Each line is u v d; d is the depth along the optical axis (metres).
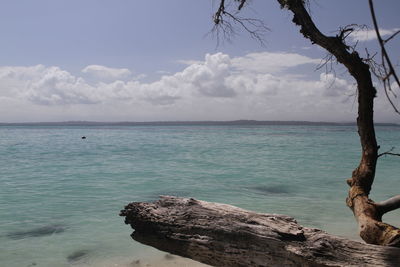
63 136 93.81
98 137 87.31
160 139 75.12
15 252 7.79
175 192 15.09
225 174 21.03
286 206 12.31
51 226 9.84
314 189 16.00
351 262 4.37
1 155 34.03
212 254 5.38
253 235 5.07
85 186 16.55
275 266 4.83
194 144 55.62
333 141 68.19
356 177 5.99
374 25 1.83
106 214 11.20
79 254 7.64
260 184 17.38
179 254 5.81
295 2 5.97
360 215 5.31
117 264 7.06
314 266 4.52
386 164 26.66
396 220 10.10
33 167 24.27
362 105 6.02
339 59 5.88
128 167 24.41
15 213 11.28
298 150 42.41
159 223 5.89
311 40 6.13
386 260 4.25
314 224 9.93
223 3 6.96
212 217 5.59
